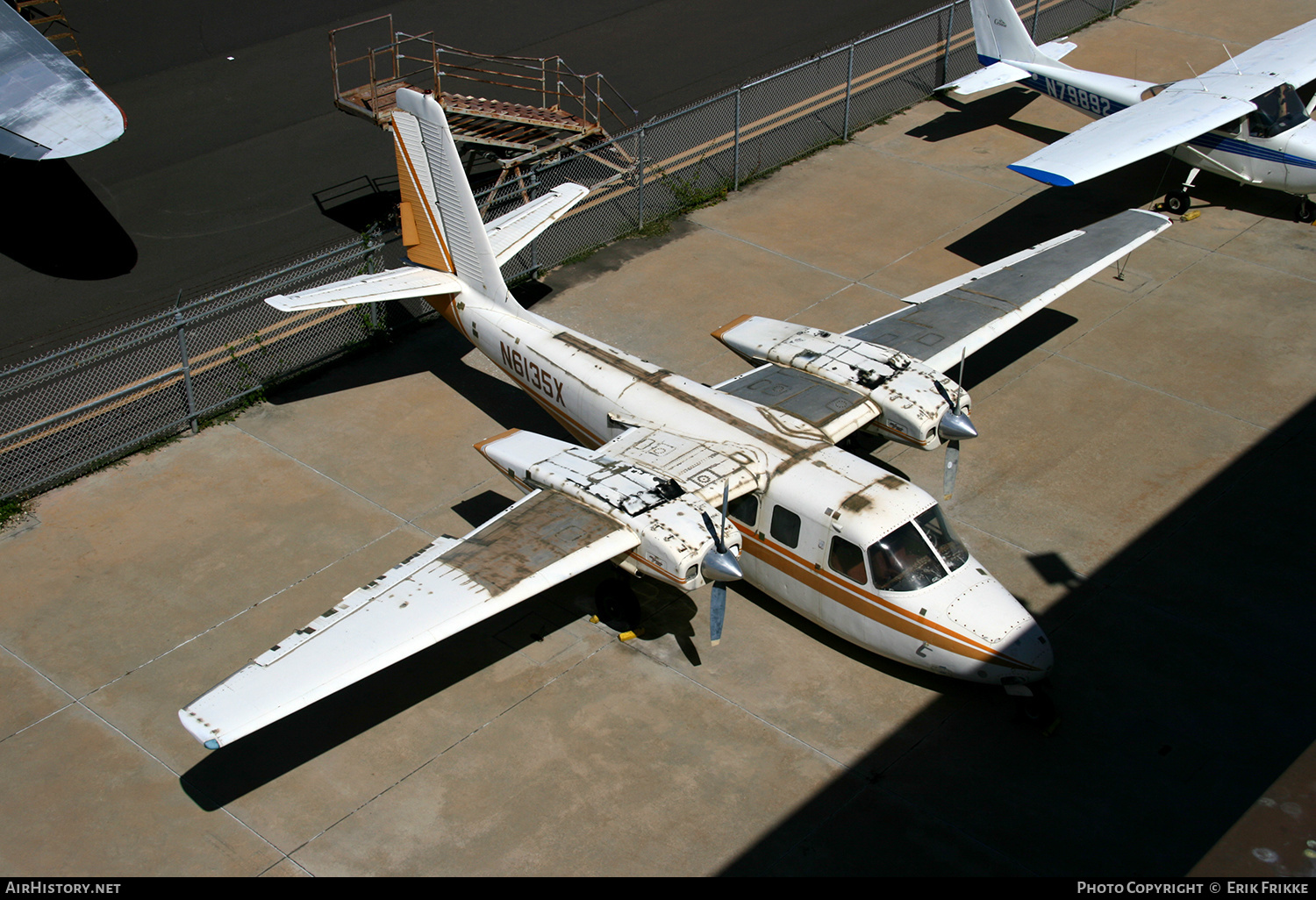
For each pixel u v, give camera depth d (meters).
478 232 17.17
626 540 13.02
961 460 17.70
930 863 11.57
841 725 13.32
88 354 20.31
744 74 31.58
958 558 13.52
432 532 16.39
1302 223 24.27
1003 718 13.34
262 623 14.77
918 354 16.88
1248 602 14.81
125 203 25.38
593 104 29.75
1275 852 11.55
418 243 18.58
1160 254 23.33
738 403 15.41
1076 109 26.73
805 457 14.19
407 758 12.97
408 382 19.97
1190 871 11.38
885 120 29.61
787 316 21.48
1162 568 15.41
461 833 12.04
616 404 15.72
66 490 17.28
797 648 14.50
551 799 12.43
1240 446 17.80
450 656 14.39
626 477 13.86
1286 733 12.94
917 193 26.03
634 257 23.78
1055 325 21.08
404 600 12.57
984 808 12.18
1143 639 14.27
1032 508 16.62
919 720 13.38
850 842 11.84
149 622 14.81
